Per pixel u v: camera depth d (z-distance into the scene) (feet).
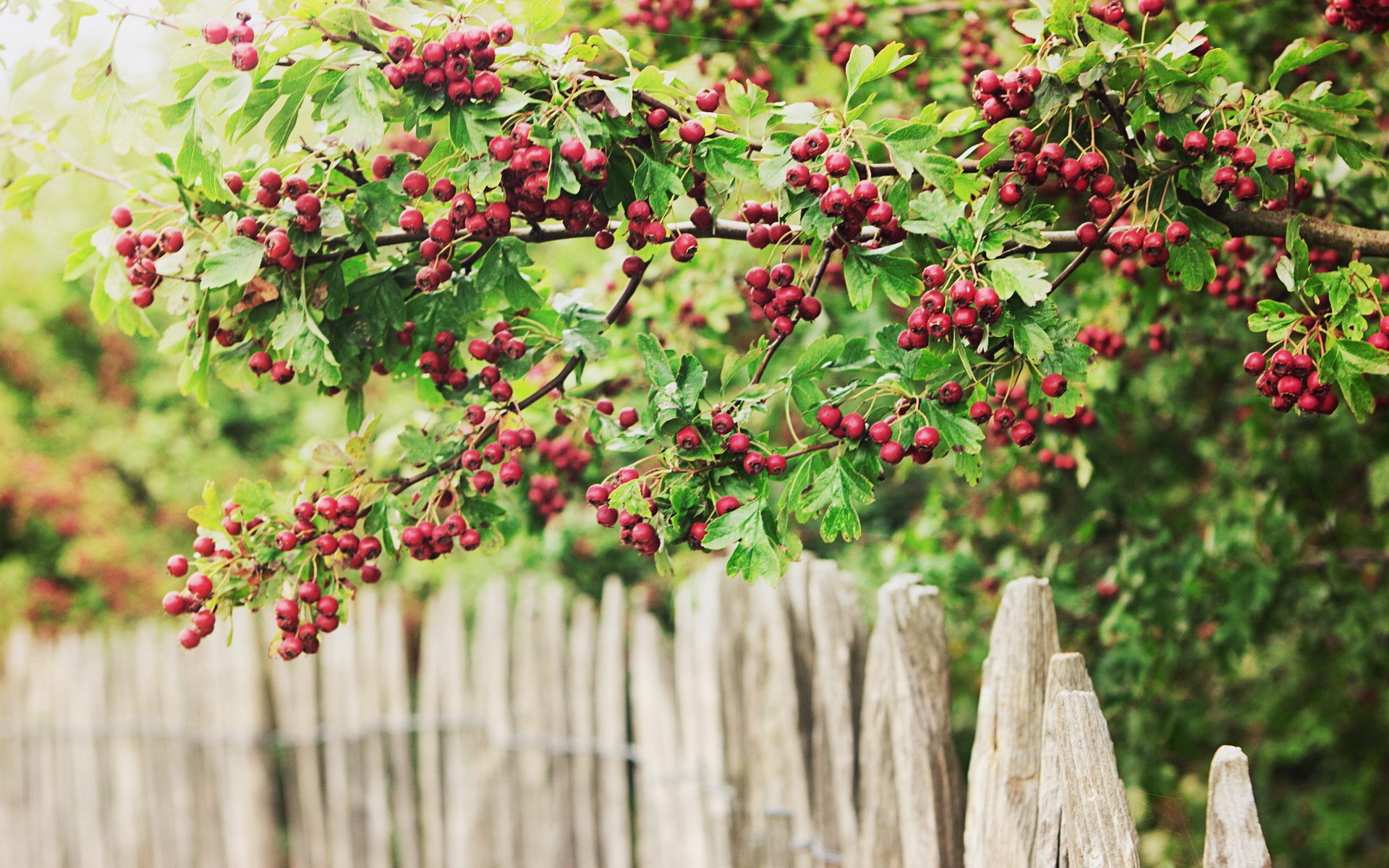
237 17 5.32
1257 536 11.03
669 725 11.84
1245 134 5.61
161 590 23.35
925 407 5.40
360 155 5.91
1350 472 12.08
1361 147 5.85
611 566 18.95
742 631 10.38
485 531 6.65
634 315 10.12
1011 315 5.18
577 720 12.80
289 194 5.66
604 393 10.04
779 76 10.51
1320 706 16.29
